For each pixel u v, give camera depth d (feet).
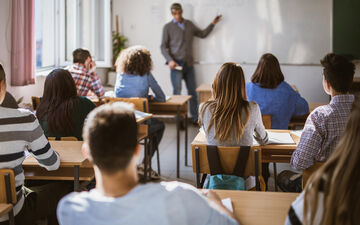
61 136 9.04
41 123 9.04
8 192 5.87
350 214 3.29
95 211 3.19
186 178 13.30
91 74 13.61
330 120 6.93
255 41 20.36
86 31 18.34
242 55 20.58
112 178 3.38
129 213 3.15
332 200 3.35
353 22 18.97
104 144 3.34
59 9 17.07
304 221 3.59
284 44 20.16
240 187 6.85
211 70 20.97
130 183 3.43
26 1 13.12
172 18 21.02
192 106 20.94
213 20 20.27
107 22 17.94
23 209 6.79
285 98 10.88
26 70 13.43
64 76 8.98
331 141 7.00
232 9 20.31
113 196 3.38
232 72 7.43
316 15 19.71
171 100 13.92
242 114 7.44
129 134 3.43
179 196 3.24
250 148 6.98
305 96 20.42
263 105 10.90
